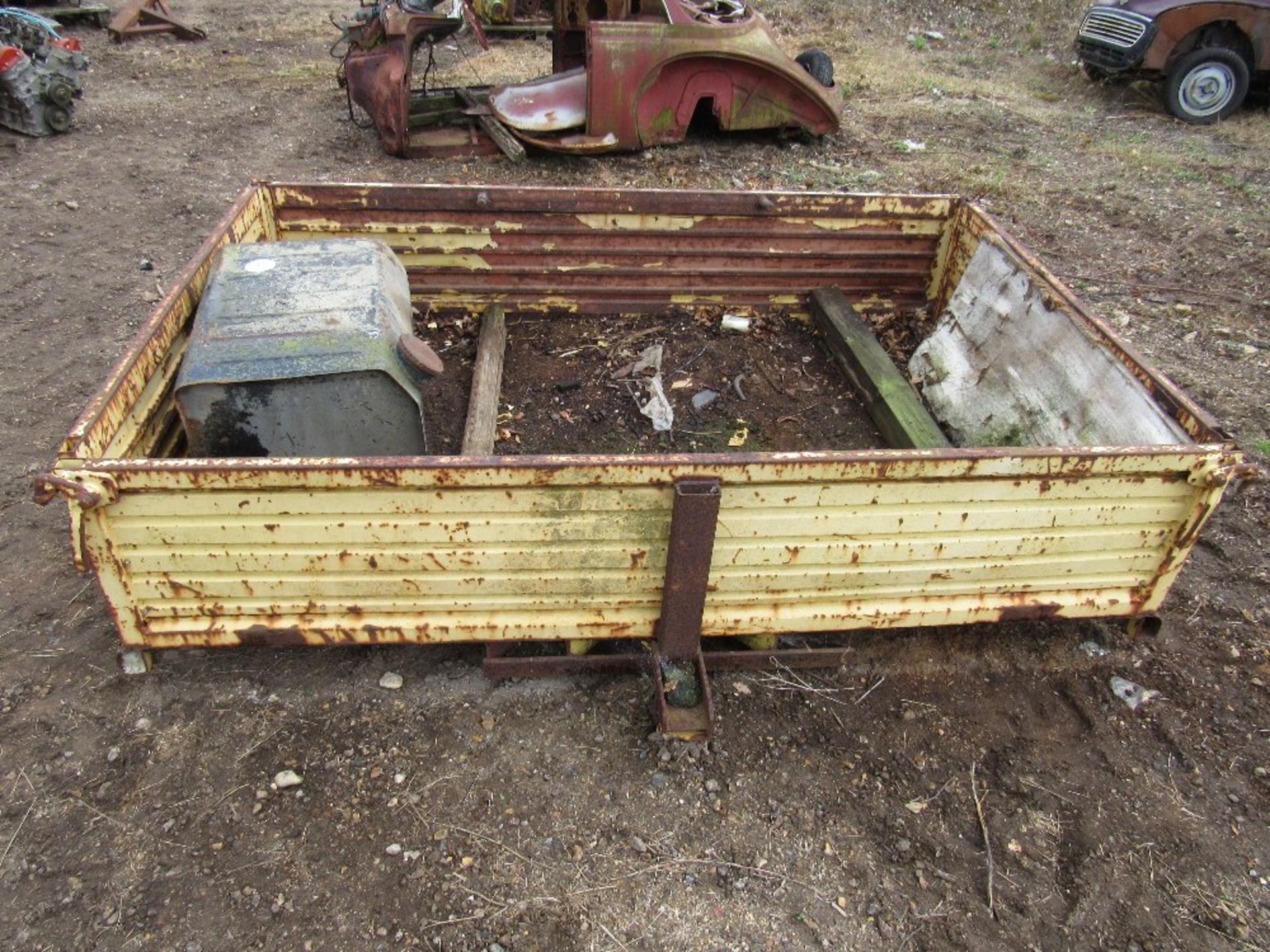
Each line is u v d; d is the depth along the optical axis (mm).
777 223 4125
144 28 9703
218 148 6941
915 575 2537
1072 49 10531
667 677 2559
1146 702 2779
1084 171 7277
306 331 2738
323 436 2740
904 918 2184
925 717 2695
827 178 6719
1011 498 2361
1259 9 8219
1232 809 2480
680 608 2449
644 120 6680
